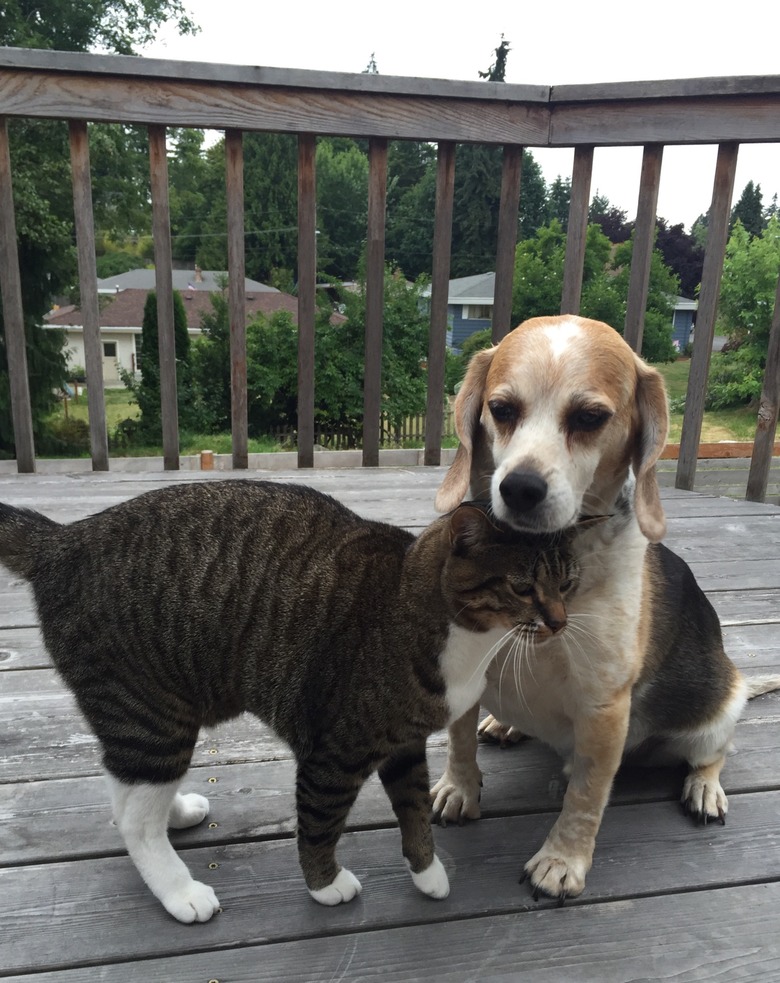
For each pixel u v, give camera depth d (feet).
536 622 2.72
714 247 6.03
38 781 3.20
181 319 42.24
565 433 2.79
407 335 39.58
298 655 2.71
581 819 2.86
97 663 2.70
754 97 5.30
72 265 30.94
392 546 2.90
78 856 2.88
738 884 2.87
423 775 2.83
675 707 3.27
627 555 2.84
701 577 5.06
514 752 3.62
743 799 3.30
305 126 5.78
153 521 2.81
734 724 3.33
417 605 2.69
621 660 2.80
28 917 2.65
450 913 2.73
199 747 3.48
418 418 40.09
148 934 2.61
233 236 6.33
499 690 3.03
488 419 3.03
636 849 3.03
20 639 4.17
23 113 5.55
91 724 2.77
